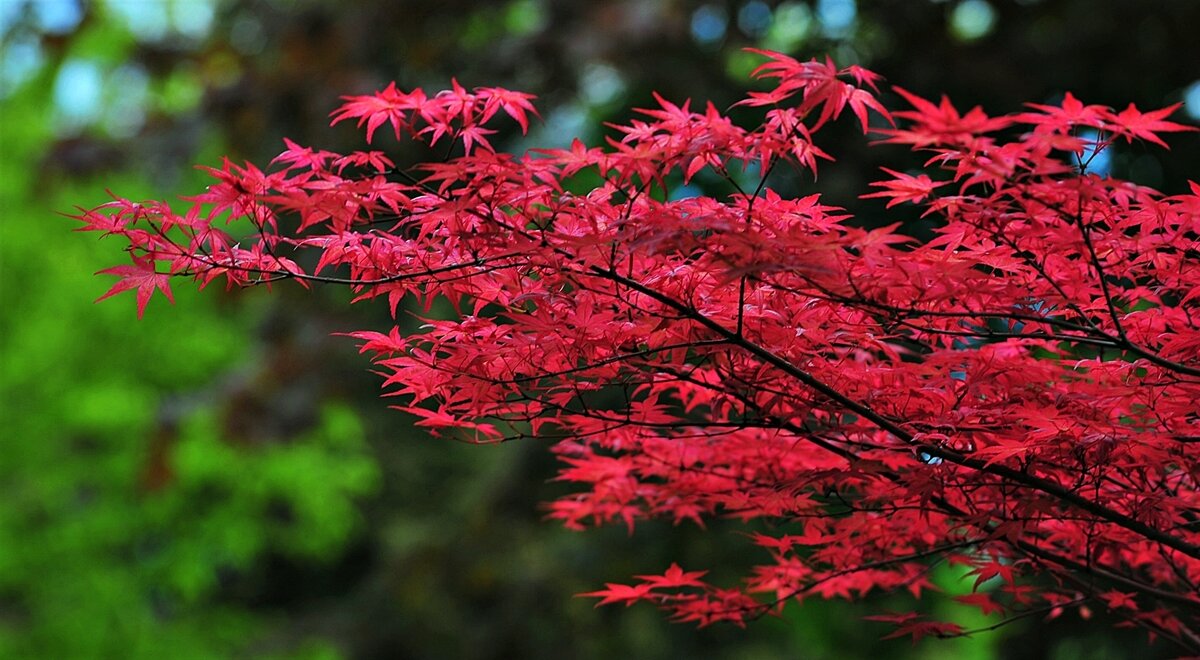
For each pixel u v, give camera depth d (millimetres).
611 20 10625
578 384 3242
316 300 11953
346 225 2816
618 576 11781
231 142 11703
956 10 9531
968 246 2945
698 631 14227
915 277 2754
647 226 2648
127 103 15969
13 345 13594
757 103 2744
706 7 10352
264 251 2996
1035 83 9352
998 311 2914
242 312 14211
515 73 11172
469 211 2752
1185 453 3215
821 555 4125
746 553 11367
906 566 4395
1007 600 8664
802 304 3043
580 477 4152
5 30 12867
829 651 12578
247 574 17953
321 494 14297
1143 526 3229
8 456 13289
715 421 3418
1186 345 3010
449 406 3354
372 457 16844
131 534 13891
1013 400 3215
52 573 13320
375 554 17828
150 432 12031
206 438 12711
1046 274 2900
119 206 2881
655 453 3996
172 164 12070
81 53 15352
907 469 3602
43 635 12969
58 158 12305
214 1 15711
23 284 13812
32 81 15008
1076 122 2314
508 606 12984
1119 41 9258
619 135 11664
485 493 12797
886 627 12258
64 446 13539
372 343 3213
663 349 3012
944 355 3105
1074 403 3111
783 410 3697
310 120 11039
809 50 10312
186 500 13828
